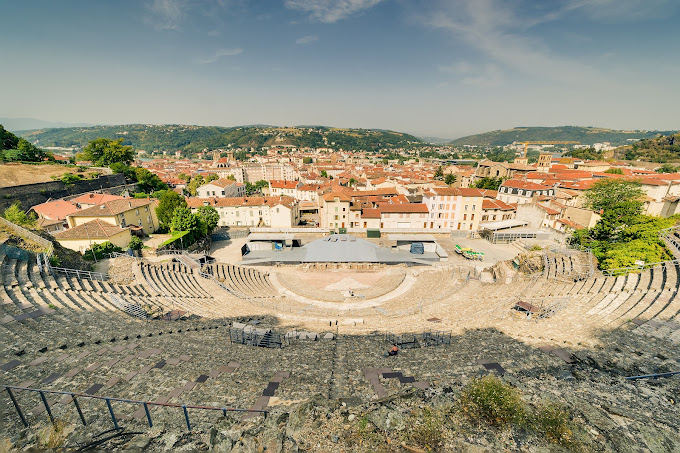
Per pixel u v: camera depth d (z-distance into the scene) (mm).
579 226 72500
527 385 16516
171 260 52750
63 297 28656
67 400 15750
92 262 45688
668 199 76750
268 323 33562
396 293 50750
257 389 18000
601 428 12734
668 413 13891
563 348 21719
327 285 53781
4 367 18219
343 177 165750
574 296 33000
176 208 66250
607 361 19453
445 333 27609
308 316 38812
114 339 23438
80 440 12555
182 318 31531
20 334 21844
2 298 25406
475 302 38719
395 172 181875
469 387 15055
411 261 64125
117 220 63062
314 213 112750
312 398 15367
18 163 93000
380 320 35812
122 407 15500
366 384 18672
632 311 26484
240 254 68750
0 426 13266
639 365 18781
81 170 101938
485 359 20969
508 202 99812
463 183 156500
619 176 110438
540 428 12695
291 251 69562
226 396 17094
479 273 53562
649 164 167375
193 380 18797
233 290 46625
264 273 59969
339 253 65625
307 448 12141
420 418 13500
